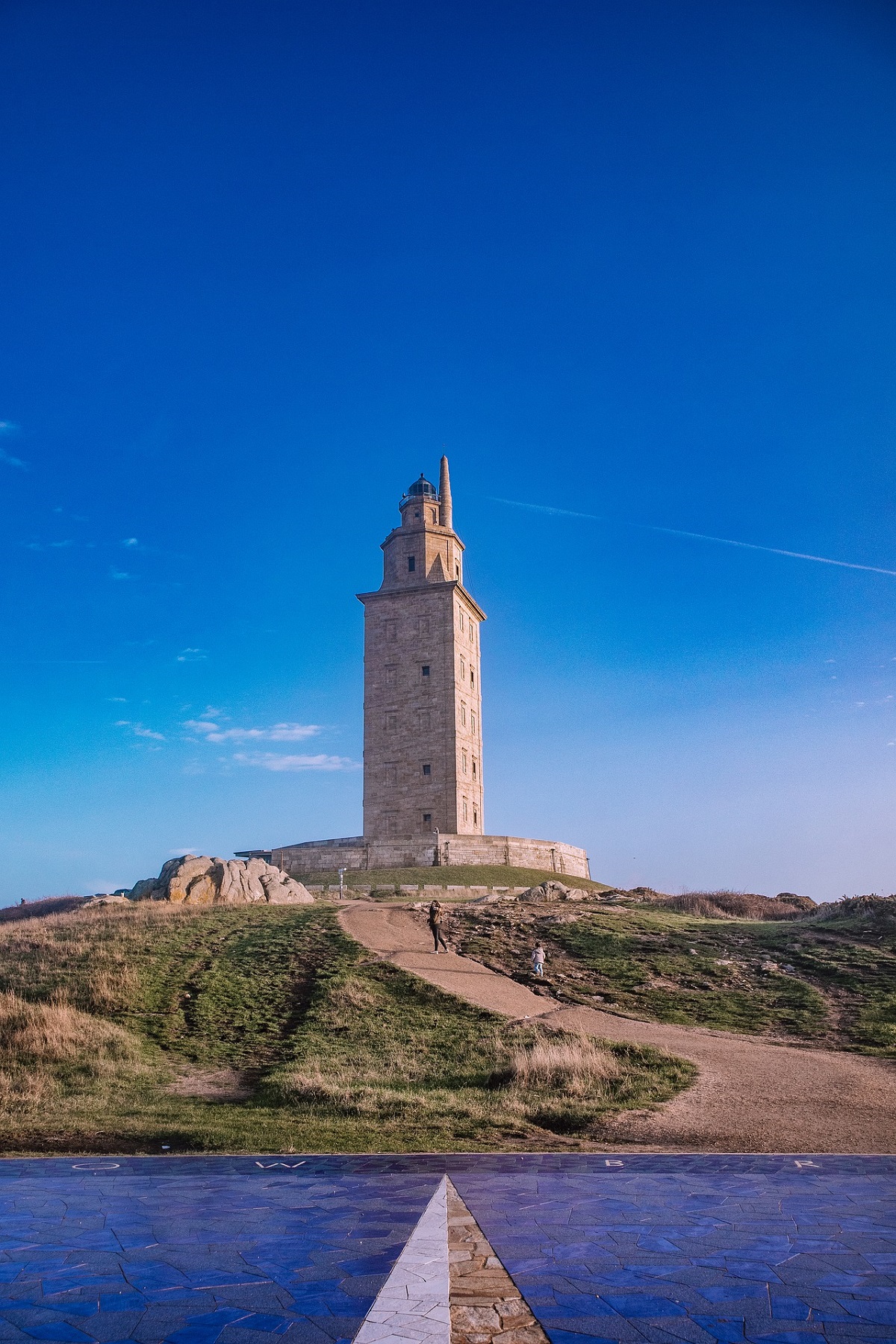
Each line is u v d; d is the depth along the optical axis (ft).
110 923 137.18
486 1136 52.80
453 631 278.05
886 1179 33.63
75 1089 70.79
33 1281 20.80
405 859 242.78
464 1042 79.97
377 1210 28.45
